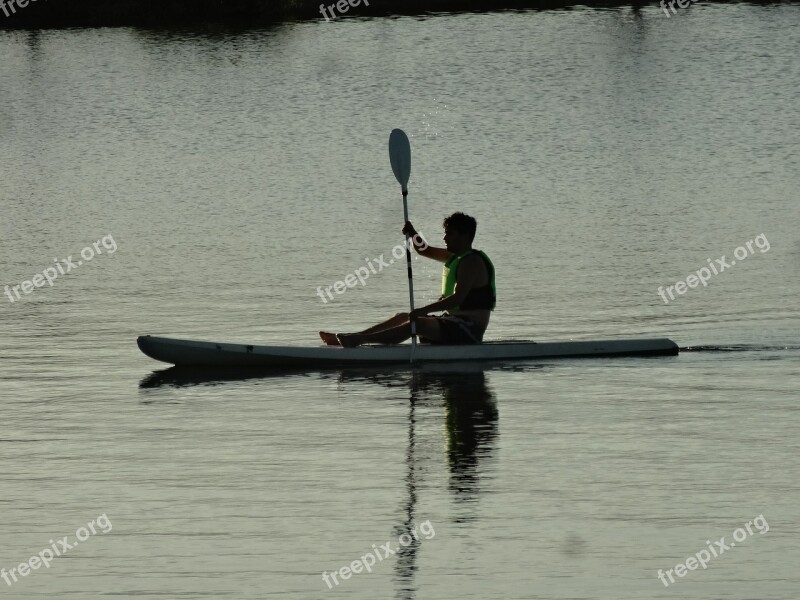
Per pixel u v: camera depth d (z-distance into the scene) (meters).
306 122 104.00
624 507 30.75
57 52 137.50
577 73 121.69
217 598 26.02
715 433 36.50
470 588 26.39
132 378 43.44
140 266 62.34
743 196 76.62
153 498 31.73
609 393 40.88
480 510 30.70
